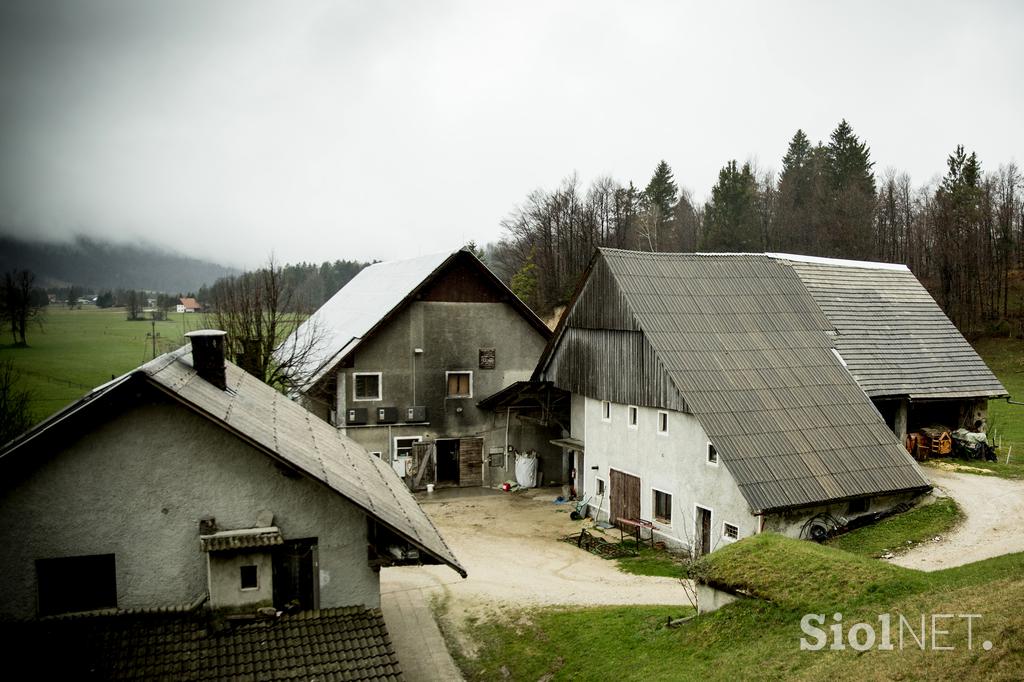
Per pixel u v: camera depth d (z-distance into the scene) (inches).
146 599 528.4
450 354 1453.0
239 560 528.4
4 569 506.3
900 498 954.1
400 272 1745.8
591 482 1210.0
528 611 785.6
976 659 424.2
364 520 571.8
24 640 492.1
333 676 493.4
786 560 631.8
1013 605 473.1
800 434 945.5
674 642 613.0
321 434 789.2
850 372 1101.7
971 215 2711.6
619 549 1017.5
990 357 2159.2
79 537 517.3
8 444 530.6
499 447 1478.8
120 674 474.6
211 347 666.8
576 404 1314.0
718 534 916.6
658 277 1127.6
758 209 3590.1
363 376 1407.5
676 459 998.4
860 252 2876.5
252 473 547.2
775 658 515.8
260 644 514.0
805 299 1190.9
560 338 1283.2
